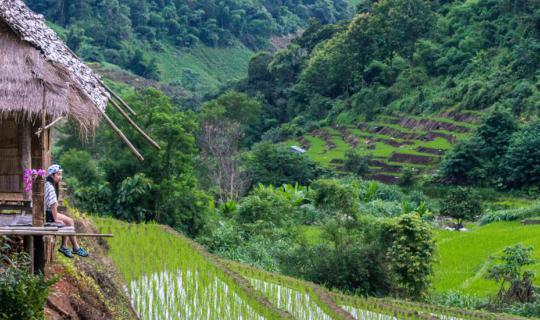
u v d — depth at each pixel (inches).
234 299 549.6
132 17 5221.5
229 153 1889.8
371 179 2234.3
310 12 6555.1
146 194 1087.6
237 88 3639.3
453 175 2059.5
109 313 431.2
